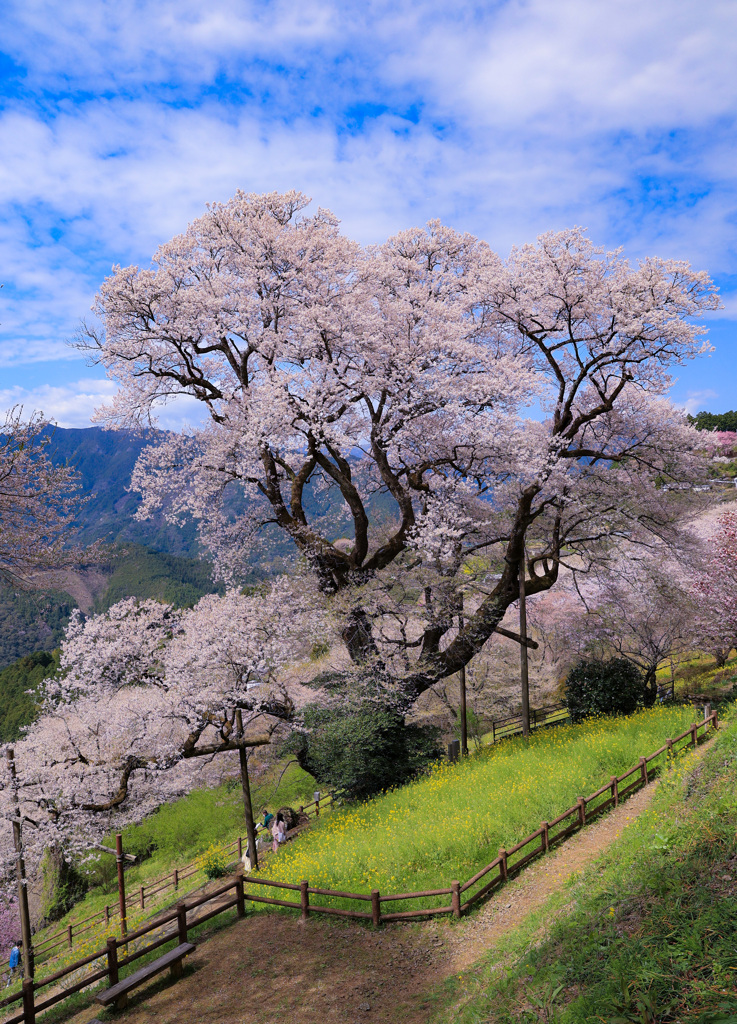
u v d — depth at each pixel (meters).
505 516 23.84
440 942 8.80
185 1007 8.46
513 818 11.95
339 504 28.03
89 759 17.12
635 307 17.97
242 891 11.30
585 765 13.79
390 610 22.31
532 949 6.55
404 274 24.03
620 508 22.41
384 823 13.88
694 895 5.45
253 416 19.52
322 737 18.89
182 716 17.61
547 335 20.66
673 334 17.50
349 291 22.14
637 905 5.88
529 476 20.58
